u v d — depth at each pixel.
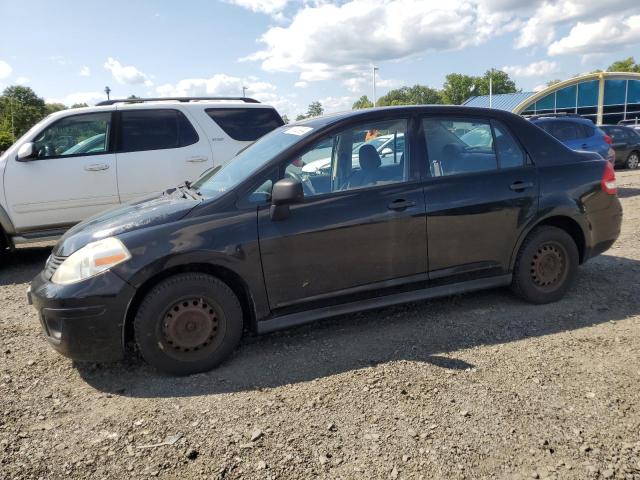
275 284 3.68
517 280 4.45
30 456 2.72
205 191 3.99
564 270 4.54
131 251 3.36
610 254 6.18
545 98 40.41
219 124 7.60
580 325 4.09
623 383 3.18
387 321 4.33
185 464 2.61
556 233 4.45
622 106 38.06
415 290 4.11
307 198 3.78
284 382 3.39
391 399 3.11
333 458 2.61
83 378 3.59
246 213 3.62
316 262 3.76
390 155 4.09
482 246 4.24
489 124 4.41
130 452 2.73
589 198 4.55
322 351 3.83
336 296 3.87
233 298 3.60
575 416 2.86
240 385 3.38
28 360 3.91
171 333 3.46
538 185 4.38
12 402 3.28
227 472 2.54
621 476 2.40
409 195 3.99
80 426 2.99
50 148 6.83
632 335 3.87
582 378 3.26
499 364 3.49
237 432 2.86
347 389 3.25
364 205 3.87
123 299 3.33
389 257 3.96
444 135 4.26
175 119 7.38
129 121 7.17
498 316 4.32
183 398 3.25
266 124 7.91
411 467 2.51
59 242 3.81
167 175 7.25
